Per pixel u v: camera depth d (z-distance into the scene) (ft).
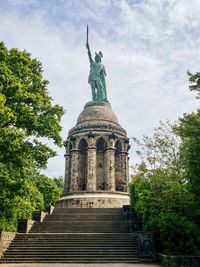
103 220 92.48
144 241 61.93
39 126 63.98
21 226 80.07
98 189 144.25
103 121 160.04
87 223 86.33
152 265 55.72
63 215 96.02
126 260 59.98
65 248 65.51
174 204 65.36
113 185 138.31
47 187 106.22
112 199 126.52
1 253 62.69
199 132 65.41
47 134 68.80
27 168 65.72
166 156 73.41
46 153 68.74
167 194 66.28
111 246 66.23
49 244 68.03
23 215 83.15
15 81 64.54
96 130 151.53
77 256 61.72
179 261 52.01
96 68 181.37
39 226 84.89
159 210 68.39
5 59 71.10
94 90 178.81
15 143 53.78
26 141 64.90
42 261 59.67
